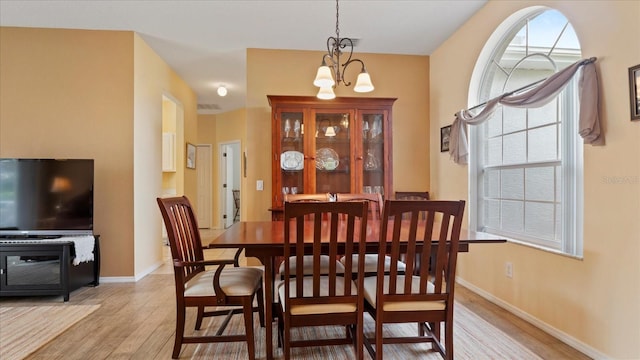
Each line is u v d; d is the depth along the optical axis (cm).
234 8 302
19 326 243
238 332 235
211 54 409
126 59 346
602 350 190
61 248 293
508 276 271
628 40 175
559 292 220
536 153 251
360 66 405
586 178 201
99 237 342
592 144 195
